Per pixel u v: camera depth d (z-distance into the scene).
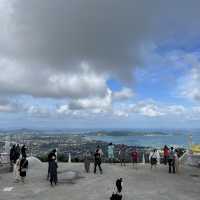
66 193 20.61
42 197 19.58
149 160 37.00
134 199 19.06
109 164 35.25
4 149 33.56
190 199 19.20
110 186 22.70
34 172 29.08
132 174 28.03
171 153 29.55
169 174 28.34
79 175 27.22
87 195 20.06
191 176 27.47
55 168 23.14
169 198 19.38
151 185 23.20
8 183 23.77
